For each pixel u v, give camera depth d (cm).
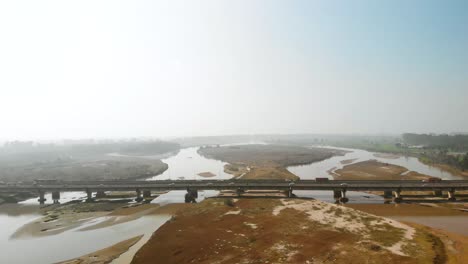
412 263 3791
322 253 4212
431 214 6625
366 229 5206
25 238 5784
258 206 7012
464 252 4150
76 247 5272
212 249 4547
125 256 4694
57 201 9162
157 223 6556
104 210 7744
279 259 4075
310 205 7025
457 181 8638
